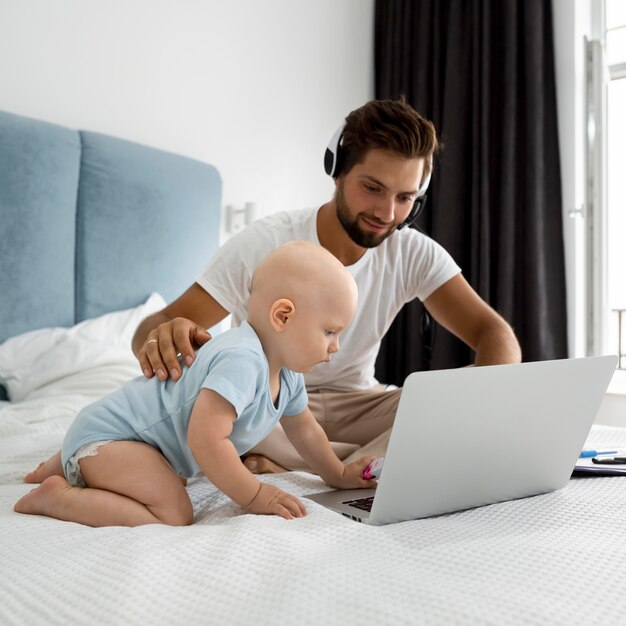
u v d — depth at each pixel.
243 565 0.62
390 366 3.23
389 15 3.36
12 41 2.19
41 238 2.12
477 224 2.95
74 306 2.25
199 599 0.55
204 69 2.74
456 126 3.04
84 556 0.65
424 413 0.77
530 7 2.83
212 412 0.86
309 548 0.68
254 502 0.86
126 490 0.86
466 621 0.50
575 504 0.90
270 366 0.98
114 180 2.33
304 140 3.16
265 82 2.97
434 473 0.82
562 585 0.57
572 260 2.81
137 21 2.51
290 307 0.93
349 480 1.07
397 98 3.32
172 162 2.54
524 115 2.89
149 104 2.56
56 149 2.17
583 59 2.89
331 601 0.54
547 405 0.88
